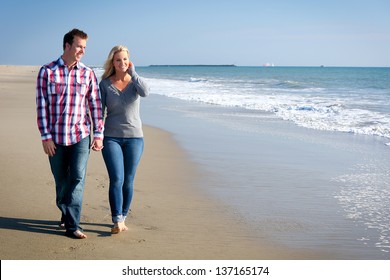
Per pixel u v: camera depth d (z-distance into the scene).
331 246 6.07
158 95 35.72
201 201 7.93
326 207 7.82
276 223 6.91
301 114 22.22
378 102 28.98
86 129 5.94
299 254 5.77
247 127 17.83
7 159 10.14
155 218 6.90
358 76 103.25
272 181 9.51
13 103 24.33
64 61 5.77
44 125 5.73
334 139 15.24
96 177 8.96
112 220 6.15
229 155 12.17
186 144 13.76
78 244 5.72
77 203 5.90
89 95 6.00
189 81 72.06
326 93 39.41
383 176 10.16
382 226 6.92
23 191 7.81
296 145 13.98
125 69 6.22
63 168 6.03
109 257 5.40
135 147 6.31
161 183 9.05
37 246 5.60
